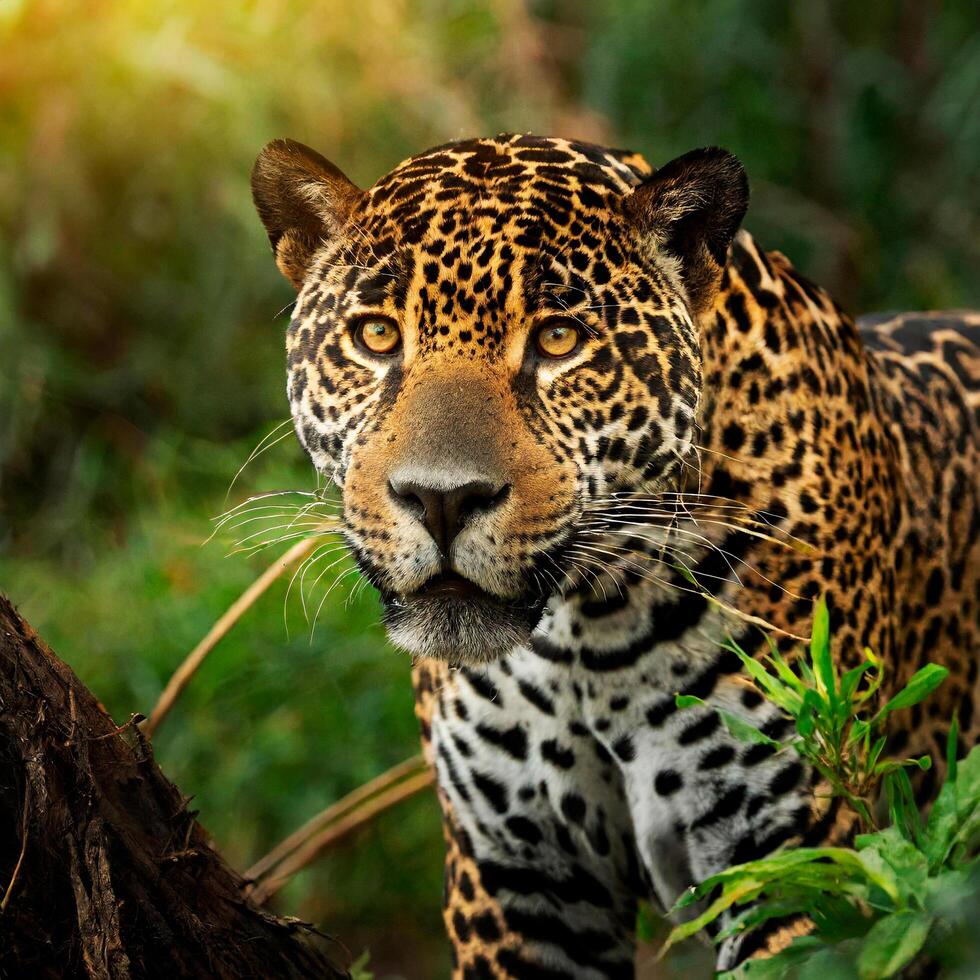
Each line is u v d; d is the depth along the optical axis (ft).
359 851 32.50
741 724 16.35
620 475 18.26
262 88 43.70
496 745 20.71
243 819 32.37
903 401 22.80
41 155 43.70
